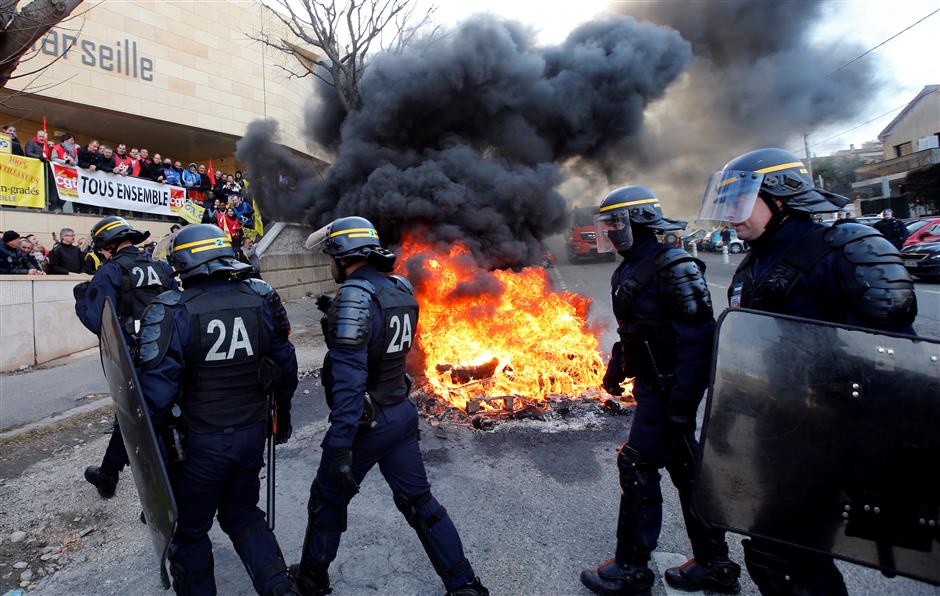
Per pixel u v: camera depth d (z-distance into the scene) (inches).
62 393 219.3
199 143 623.5
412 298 89.9
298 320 405.4
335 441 75.5
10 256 275.9
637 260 90.4
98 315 123.4
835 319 61.1
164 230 425.1
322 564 85.5
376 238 87.3
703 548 89.7
